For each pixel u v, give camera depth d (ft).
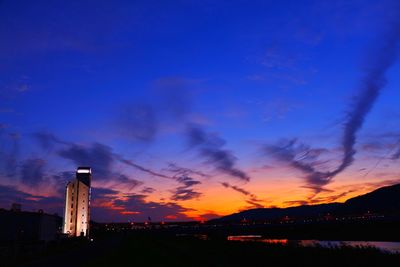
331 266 124.77
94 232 597.52
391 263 119.96
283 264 131.23
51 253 177.47
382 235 608.60
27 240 234.58
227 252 176.14
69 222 433.48
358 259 129.18
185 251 187.62
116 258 141.90
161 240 359.25
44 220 250.37
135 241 331.36
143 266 110.22
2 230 230.48
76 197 440.45
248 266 123.54
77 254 170.40
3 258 133.39
